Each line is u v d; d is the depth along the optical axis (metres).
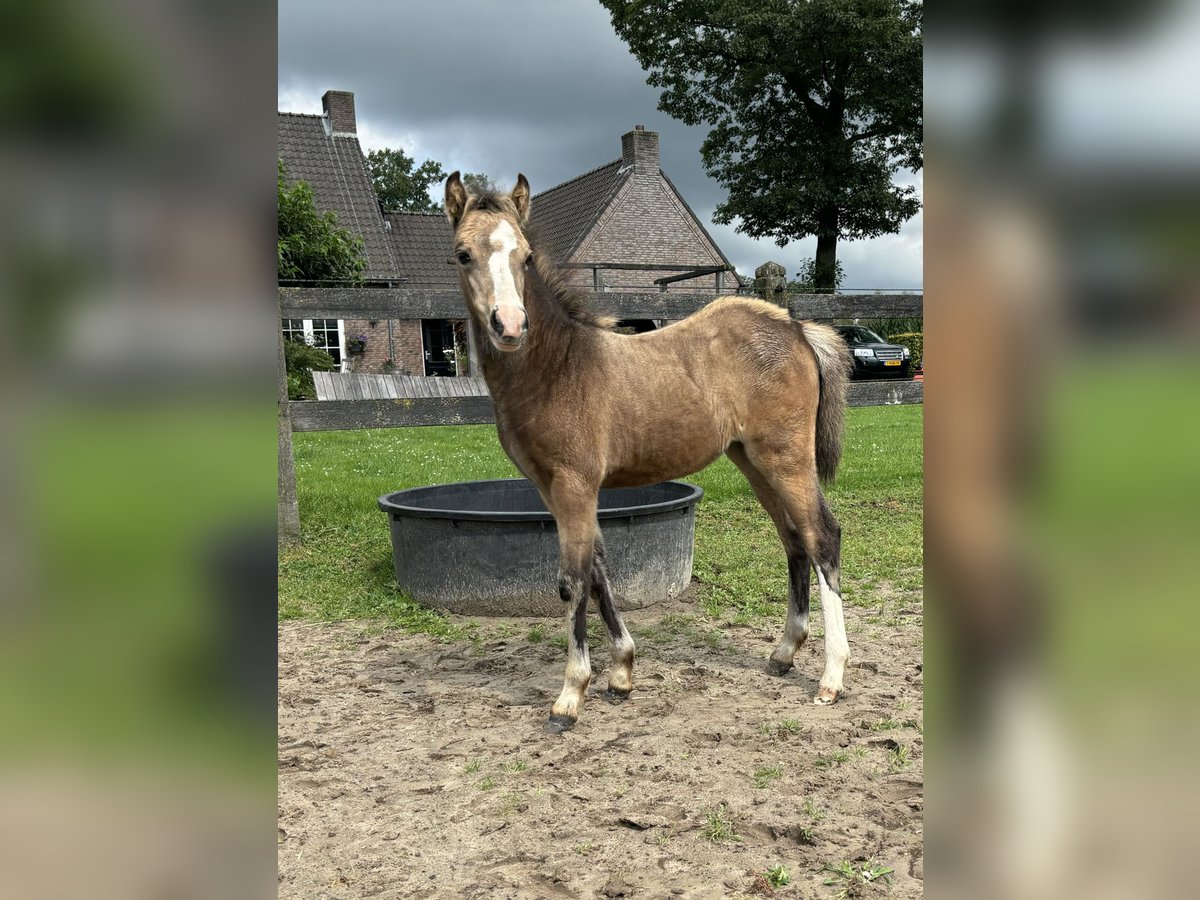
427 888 2.20
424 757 3.00
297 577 5.25
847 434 10.95
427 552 4.61
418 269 21.97
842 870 2.20
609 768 2.88
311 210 14.47
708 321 3.66
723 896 2.12
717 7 22.59
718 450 3.63
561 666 3.91
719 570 5.31
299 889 2.20
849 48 21.33
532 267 3.29
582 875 2.24
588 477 3.34
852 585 5.00
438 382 6.61
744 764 2.87
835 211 23.45
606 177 24.00
